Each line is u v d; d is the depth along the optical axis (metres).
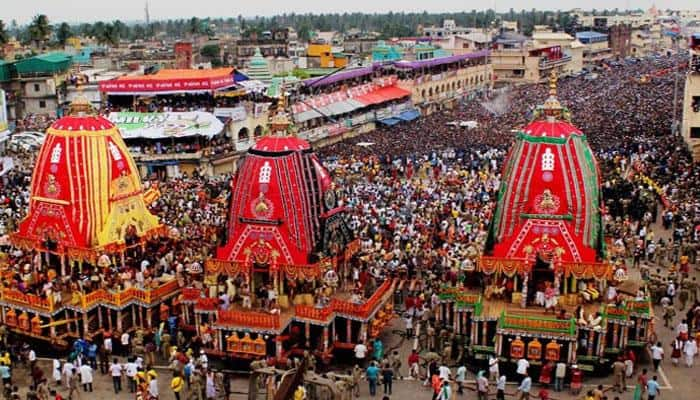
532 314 33.19
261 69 100.25
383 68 115.56
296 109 86.88
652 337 34.25
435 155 72.94
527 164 33.88
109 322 35.81
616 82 143.62
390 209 52.22
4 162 67.94
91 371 32.16
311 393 27.98
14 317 36.19
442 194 57.53
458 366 33.72
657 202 57.81
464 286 36.91
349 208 51.62
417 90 116.56
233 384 32.28
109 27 180.88
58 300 35.34
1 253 41.31
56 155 37.66
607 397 30.47
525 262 33.75
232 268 34.56
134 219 39.41
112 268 37.47
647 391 30.14
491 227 35.97
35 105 105.12
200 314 34.62
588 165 34.06
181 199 55.25
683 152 72.69
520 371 31.08
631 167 67.00
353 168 68.00
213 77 77.62
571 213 33.34
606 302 34.03
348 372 33.16
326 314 33.03
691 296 39.91
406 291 40.72
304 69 124.00
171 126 71.94
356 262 38.31
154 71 123.31
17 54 139.12
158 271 38.22
